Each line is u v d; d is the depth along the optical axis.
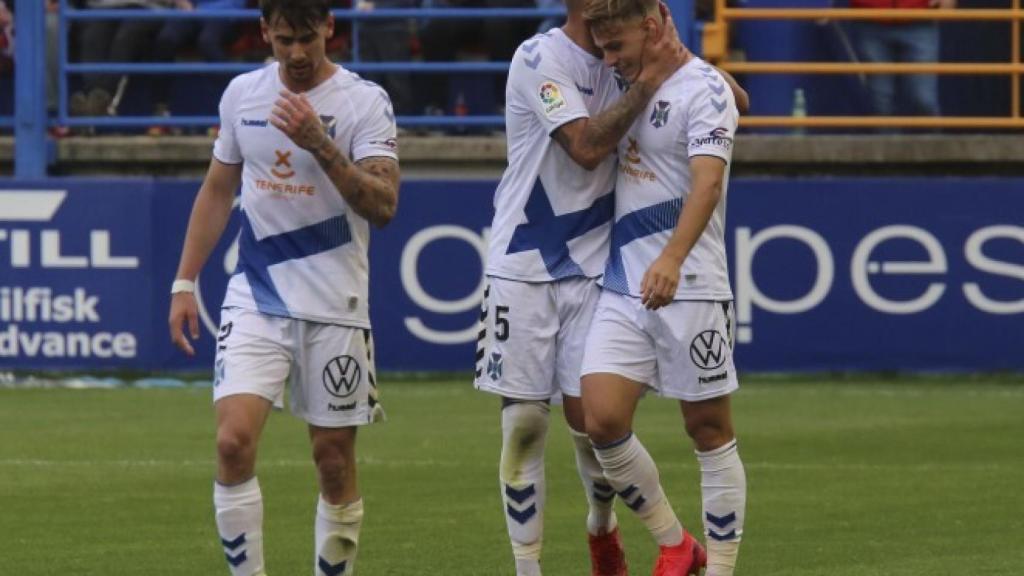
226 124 18.58
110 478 27.95
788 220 39.81
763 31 43.41
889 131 43.94
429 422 34.12
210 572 21.17
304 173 18.17
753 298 39.94
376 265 40.19
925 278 39.78
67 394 38.38
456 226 40.09
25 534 23.50
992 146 41.25
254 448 17.86
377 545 22.72
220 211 18.88
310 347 18.39
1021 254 39.62
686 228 17.98
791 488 26.92
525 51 19.25
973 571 20.94
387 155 18.23
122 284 40.25
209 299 40.28
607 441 18.72
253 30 44.31
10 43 45.25
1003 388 38.91
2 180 40.09
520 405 19.45
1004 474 28.20
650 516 19.12
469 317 40.25
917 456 30.08
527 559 19.44
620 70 18.72
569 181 19.28
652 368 18.94
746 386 39.25
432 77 44.34
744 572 20.97
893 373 39.94
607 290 19.03
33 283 40.19
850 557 21.80
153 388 39.34
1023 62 43.94
